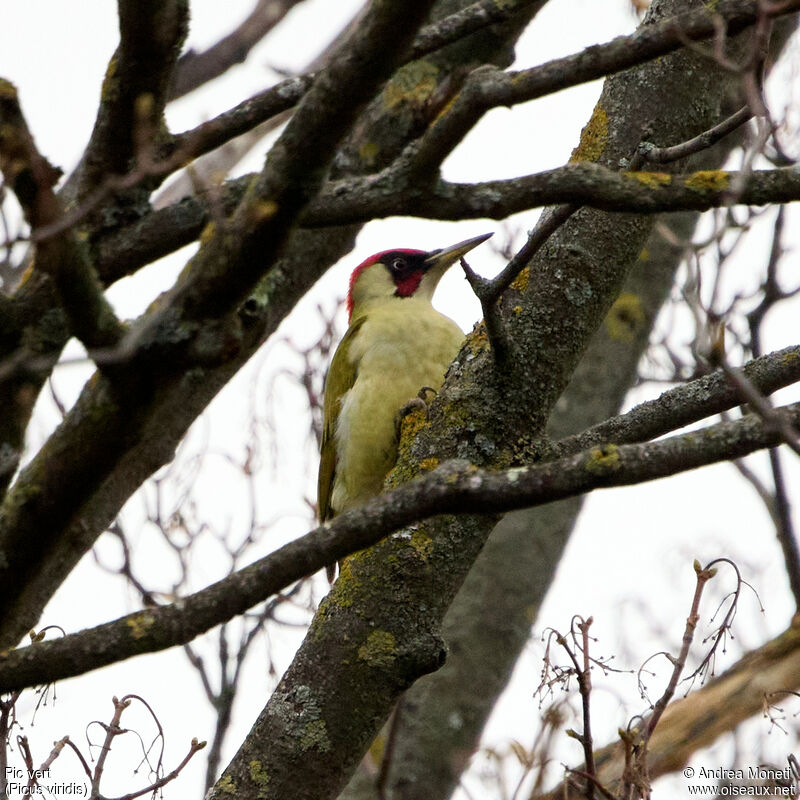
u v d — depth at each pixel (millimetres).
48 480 5781
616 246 8352
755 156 5594
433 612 8312
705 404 8273
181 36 6262
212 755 10148
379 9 5141
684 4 8211
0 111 4953
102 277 6508
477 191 6090
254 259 5434
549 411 8320
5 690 5609
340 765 8172
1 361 6191
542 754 8711
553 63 5887
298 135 5324
